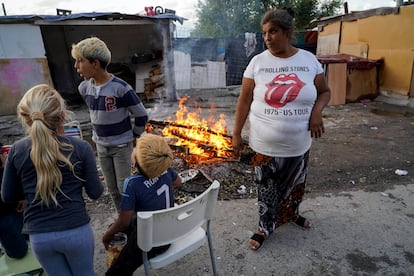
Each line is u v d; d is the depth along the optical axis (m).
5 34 7.88
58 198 1.52
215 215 3.13
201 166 4.06
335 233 2.83
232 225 2.97
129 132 2.63
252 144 2.51
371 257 2.53
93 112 2.52
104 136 2.55
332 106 8.74
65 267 1.69
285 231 2.87
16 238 2.30
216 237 2.79
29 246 2.52
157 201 1.86
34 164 1.44
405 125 6.57
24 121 1.53
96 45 2.27
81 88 2.56
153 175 1.79
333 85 8.75
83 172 1.60
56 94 1.57
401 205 3.28
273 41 2.13
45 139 1.43
